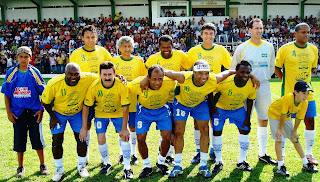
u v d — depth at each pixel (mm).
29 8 31328
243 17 30594
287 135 4473
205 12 30812
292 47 4906
